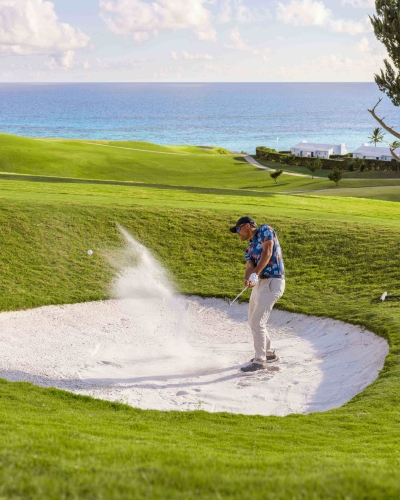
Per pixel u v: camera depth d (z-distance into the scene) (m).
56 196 21.70
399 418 7.38
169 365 10.30
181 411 7.95
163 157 86.94
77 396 8.41
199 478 3.79
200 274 15.82
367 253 16.17
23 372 9.67
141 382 9.42
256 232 9.23
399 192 52.16
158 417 7.64
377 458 5.28
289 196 29.08
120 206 19.83
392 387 8.54
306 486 3.64
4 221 17.45
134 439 5.64
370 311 12.26
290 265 16.11
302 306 13.33
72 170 68.69
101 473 3.81
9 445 4.39
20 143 77.69
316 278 15.10
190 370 10.05
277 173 69.50
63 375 9.68
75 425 6.30
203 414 7.78
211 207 20.86
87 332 12.19
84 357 10.62
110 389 9.09
